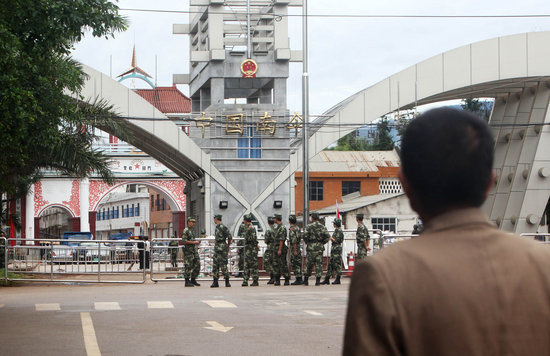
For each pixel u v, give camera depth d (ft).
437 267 7.47
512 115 132.16
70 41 52.03
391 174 190.60
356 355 7.32
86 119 89.10
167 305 50.67
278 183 120.57
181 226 204.64
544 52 124.57
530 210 126.72
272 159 120.57
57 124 49.88
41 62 46.55
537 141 126.62
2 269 78.74
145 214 297.74
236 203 119.85
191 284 73.10
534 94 127.65
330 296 58.39
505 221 129.08
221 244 71.36
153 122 116.67
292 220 74.59
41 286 75.77
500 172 131.75
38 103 46.32
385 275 7.48
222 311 47.09
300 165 121.29
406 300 7.36
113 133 98.53
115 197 320.09
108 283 79.77
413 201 8.37
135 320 42.22
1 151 48.01
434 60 124.36
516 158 129.90
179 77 134.82
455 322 7.23
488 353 7.20
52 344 33.45
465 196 8.00
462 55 124.57
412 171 8.20
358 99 122.31
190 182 141.69
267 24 123.13
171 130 117.39
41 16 43.57
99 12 44.39
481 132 8.14
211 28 118.01
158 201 287.28
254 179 120.37
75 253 79.51
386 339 7.29
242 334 36.60
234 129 119.14
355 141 285.02
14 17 43.34
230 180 119.96
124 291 65.57
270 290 65.98
